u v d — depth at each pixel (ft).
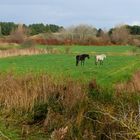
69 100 48.03
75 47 330.75
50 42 367.66
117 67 135.64
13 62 154.61
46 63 150.71
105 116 41.16
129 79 86.69
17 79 55.21
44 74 58.49
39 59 174.50
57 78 57.00
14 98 49.90
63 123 44.19
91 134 40.16
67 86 52.75
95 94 50.34
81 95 48.39
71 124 42.45
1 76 56.85
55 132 40.09
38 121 47.73
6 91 51.37
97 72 113.91
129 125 36.70
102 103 47.39
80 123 42.19
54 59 175.11
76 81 55.57
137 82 67.82
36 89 51.16
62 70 118.93
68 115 45.83
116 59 181.88
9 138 41.65
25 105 49.49
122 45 384.68
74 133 41.09
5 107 49.65
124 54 239.50
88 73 110.83
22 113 48.93
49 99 50.67
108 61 166.81
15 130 44.09
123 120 38.14
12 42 330.34
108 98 49.08
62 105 48.34
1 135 42.19
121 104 44.42
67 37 388.37
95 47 340.18
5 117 47.70
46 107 49.49
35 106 50.01
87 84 53.67
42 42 365.61
